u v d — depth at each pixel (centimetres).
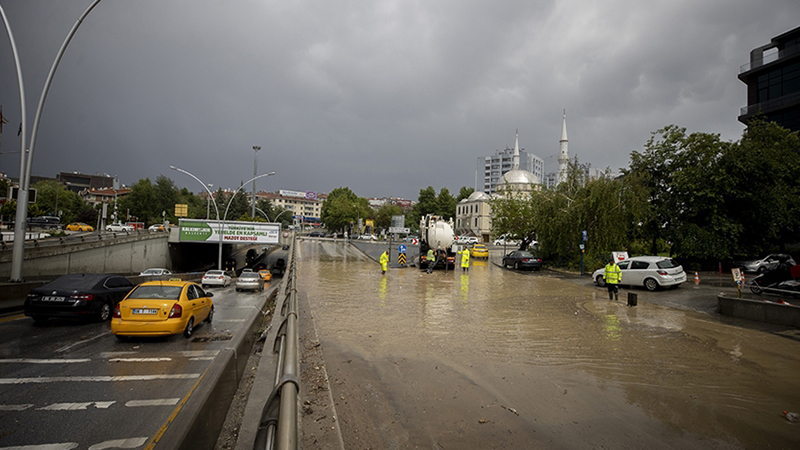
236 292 2484
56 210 7162
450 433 483
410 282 2200
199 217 9400
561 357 805
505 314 1278
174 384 633
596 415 543
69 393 586
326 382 601
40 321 1159
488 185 16625
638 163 3294
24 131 1498
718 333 1038
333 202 10962
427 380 664
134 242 3747
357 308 1338
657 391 631
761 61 4184
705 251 2747
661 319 1223
